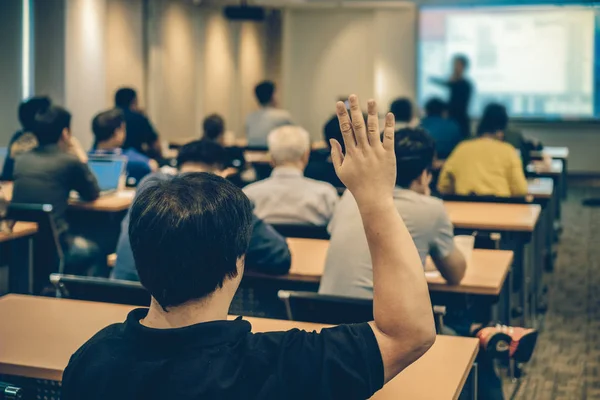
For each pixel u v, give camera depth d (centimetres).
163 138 1128
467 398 255
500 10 1423
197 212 134
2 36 878
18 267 479
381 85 1470
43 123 536
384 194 143
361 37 1495
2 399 183
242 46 1391
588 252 817
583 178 1410
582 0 1394
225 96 1338
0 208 445
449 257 331
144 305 276
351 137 143
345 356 138
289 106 1522
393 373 141
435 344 238
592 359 489
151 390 134
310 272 359
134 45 1070
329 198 432
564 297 636
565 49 1410
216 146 376
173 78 1157
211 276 136
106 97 1005
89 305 277
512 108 1433
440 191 608
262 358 137
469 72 1441
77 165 541
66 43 914
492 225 474
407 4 1414
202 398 133
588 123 1410
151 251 134
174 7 1152
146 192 139
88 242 539
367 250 309
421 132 336
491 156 590
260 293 370
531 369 471
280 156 432
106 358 139
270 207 429
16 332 247
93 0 962
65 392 141
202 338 136
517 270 498
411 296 140
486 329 302
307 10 1504
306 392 136
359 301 249
